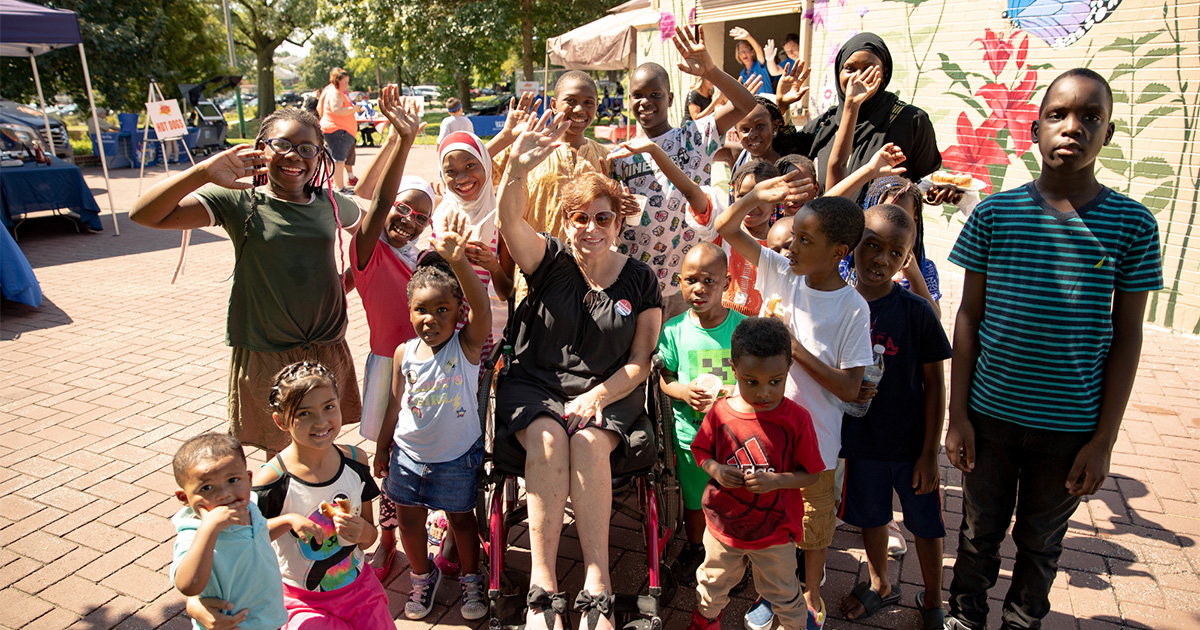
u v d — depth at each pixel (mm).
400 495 3014
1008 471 2717
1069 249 2463
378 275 3365
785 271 3027
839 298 2877
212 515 2158
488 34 25531
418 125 3160
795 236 2840
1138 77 6105
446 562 3451
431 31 26391
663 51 13188
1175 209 6062
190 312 7328
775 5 10594
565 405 3033
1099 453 2498
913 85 7977
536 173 3953
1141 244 2396
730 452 2717
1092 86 2354
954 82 7535
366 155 21891
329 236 3270
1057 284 2490
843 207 2748
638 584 3359
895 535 3654
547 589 2684
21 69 21109
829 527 2951
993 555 2852
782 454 2674
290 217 3158
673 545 3662
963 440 2760
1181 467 4277
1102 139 2393
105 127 19938
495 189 3990
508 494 3281
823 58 9195
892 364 2932
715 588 2824
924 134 3977
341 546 2617
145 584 3363
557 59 15750
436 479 2975
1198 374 5438
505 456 2994
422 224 3488
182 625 3111
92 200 11141
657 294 3240
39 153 11148
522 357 3207
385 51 28984
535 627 2621
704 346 3148
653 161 4074
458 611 3207
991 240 2643
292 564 2588
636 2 15688
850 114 3775
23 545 3621
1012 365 2598
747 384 2609
